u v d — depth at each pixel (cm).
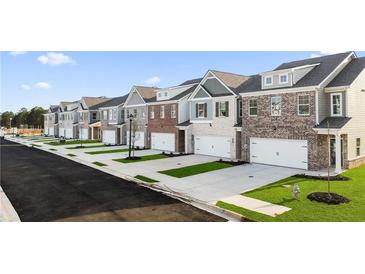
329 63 2070
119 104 4166
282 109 2031
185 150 2900
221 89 2577
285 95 2009
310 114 1870
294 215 1048
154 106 3388
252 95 2225
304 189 1388
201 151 2795
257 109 2197
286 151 2020
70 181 1706
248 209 1128
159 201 1286
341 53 2147
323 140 1906
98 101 5556
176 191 1437
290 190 1379
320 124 1842
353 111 1906
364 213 1051
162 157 2661
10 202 1285
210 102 2672
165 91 3219
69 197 1358
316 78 1930
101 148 3609
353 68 1992
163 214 1116
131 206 1216
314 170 1856
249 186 1497
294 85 1964
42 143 4581
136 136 3447
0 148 3791
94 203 1261
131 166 2195
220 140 2584
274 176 1723
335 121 1827
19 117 10912
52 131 7262
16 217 1091
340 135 1855
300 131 1925
